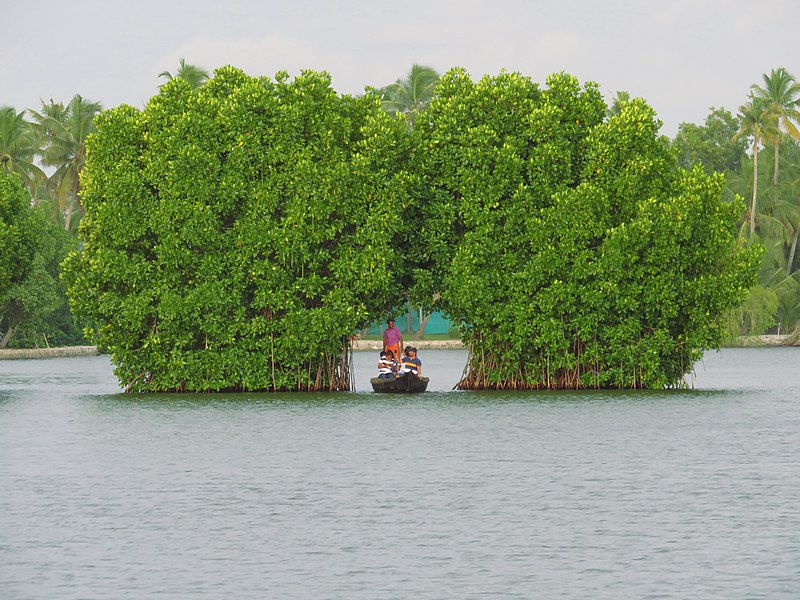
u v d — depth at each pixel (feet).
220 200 378.53
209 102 385.91
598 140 383.65
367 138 383.65
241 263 376.68
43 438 281.95
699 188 380.17
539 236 377.50
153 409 344.90
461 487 212.23
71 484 216.74
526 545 167.84
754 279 385.91
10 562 159.33
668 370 400.26
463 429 293.23
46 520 184.65
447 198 387.55
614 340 382.63
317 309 375.66
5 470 233.14
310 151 382.42
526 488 211.20
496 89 391.24
